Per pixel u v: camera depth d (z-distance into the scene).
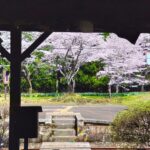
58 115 12.26
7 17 1.96
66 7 1.93
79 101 25.75
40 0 1.92
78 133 11.25
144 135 9.35
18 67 5.86
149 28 2.09
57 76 29.84
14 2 1.91
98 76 30.02
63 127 11.70
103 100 26.31
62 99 26.23
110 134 10.74
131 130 9.43
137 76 29.56
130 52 27.91
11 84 5.89
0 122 10.64
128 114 9.42
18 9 1.92
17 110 5.96
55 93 29.55
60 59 28.42
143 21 1.97
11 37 5.79
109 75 29.31
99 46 27.67
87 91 31.31
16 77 5.88
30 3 1.92
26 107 6.01
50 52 28.03
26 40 25.27
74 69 29.00
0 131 10.45
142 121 9.30
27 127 6.01
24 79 29.50
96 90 31.00
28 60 28.41
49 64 28.97
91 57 27.98
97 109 21.09
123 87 30.61
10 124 5.98
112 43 27.58
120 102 25.83
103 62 28.73
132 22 1.99
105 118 16.27
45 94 29.16
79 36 27.05
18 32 5.77
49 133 11.18
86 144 9.38
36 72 29.77
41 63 28.92
